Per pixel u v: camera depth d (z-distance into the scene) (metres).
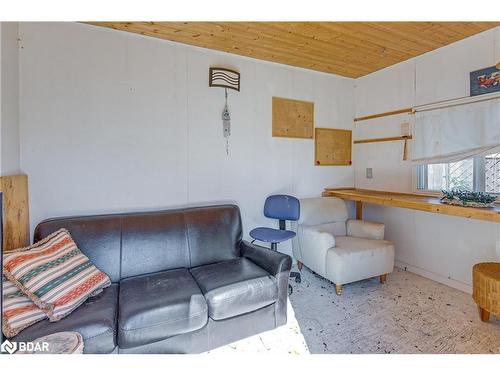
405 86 3.02
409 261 3.04
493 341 1.75
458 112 2.52
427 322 1.98
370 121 3.46
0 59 1.65
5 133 1.71
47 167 2.04
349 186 3.66
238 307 1.70
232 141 2.81
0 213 0.76
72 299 1.43
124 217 2.05
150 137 2.40
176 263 2.09
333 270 2.42
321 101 3.39
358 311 2.15
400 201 2.53
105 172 2.23
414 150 2.93
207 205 2.67
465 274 2.51
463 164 2.57
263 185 3.01
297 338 1.81
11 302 1.31
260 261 2.11
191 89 2.58
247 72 2.87
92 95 2.17
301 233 2.89
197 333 1.63
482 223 2.38
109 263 1.88
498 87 2.23
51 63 2.03
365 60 2.99
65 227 1.83
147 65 2.37
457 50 2.52
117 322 1.41
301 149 3.26
